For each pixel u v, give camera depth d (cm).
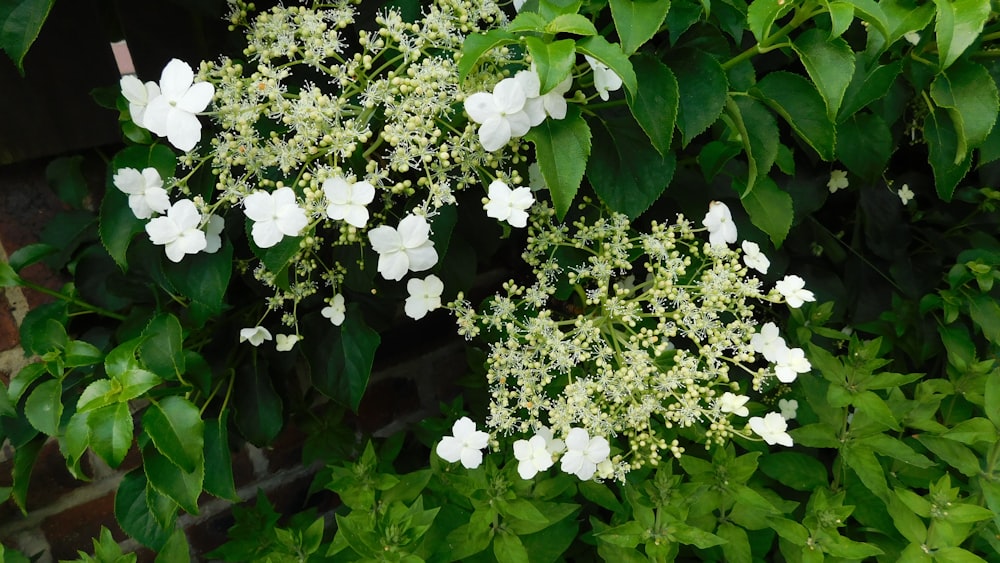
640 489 63
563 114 52
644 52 56
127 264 59
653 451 59
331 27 62
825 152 58
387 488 63
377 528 58
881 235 81
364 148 59
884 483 61
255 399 68
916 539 59
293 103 53
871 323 79
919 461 62
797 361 60
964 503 62
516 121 50
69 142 67
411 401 92
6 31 52
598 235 60
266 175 56
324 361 65
